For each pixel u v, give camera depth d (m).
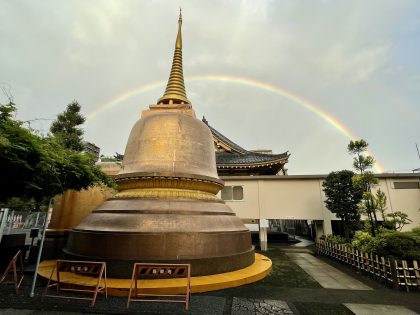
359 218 17.86
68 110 24.41
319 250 19.47
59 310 7.21
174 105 15.59
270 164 26.69
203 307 7.62
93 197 16.17
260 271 11.27
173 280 9.34
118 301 8.02
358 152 15.84
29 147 6.19
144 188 12.30
